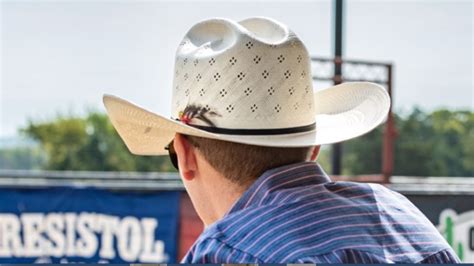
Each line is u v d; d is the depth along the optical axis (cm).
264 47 183
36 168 5159
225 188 181
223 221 173
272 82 184
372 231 175
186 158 186
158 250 808
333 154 1370
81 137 4941
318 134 198
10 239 802
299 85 188
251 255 161
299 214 168
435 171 4369
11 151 5191
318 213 170
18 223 801
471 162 4462
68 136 4947
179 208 811
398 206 190
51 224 805
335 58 1231
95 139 4906
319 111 244
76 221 805
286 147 180
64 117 5047
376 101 229
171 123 180
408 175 4325
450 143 4512
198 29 198
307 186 177
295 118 188
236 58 183
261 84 183
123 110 197
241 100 182
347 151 4062
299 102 189
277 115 184
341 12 1440
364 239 170
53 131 4988
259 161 178
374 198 187
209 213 186
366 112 230
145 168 4475
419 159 4356
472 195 802
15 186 802
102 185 814
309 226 166
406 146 4378
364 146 4041
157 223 809
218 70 184
